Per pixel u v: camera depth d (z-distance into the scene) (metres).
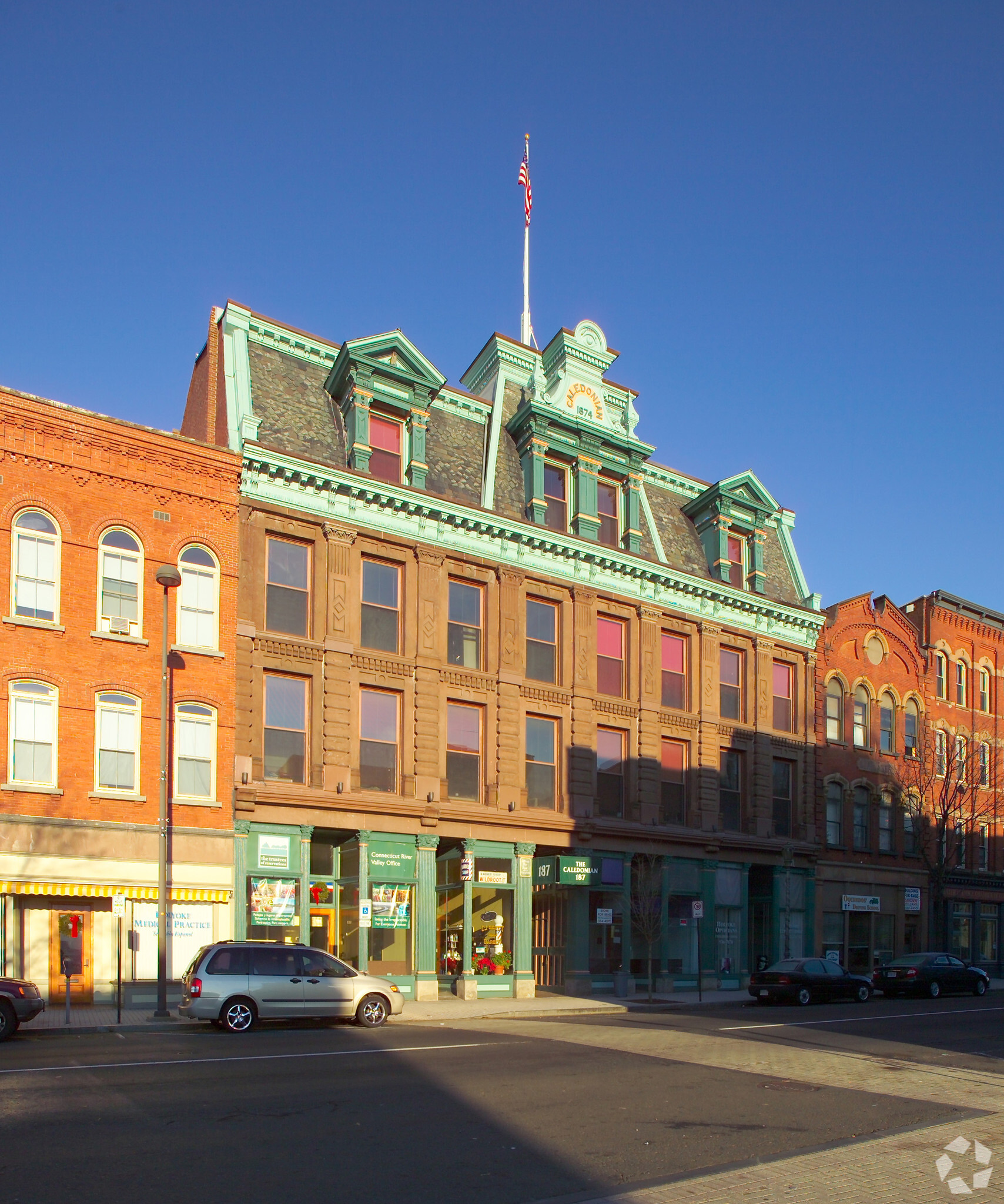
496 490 32.47
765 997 30.45
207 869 25.17
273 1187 8.87
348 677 28.14
